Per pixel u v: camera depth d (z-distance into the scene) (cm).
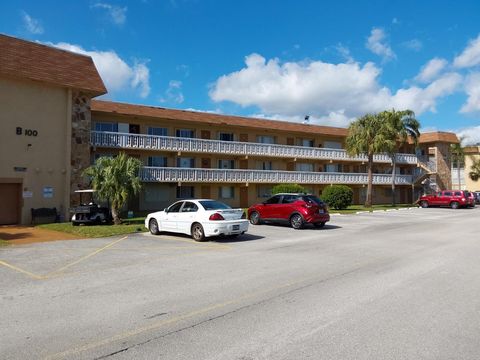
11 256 1213
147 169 3259
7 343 519
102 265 1062
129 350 492
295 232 1864
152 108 3562
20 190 2278
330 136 4653
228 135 3953
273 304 680
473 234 1769
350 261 1098
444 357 465
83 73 2598
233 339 523
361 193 5041
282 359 462
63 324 590
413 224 2286
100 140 3030
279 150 4106
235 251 1295
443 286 797
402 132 4297
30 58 2389
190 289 791
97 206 2162
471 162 6369
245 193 4041
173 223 1666
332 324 575
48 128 2400
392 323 578
